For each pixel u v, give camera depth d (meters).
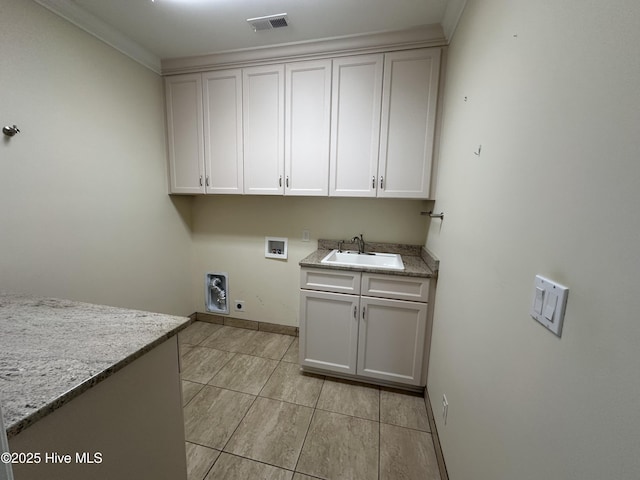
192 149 2.29
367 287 1.82
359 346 1.89
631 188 0.39
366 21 1.67
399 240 2.30
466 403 1.05
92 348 0.75
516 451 0.68
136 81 2.03
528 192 0.69
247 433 1.51
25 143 1.40
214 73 2.14
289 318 2.62
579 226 0.50
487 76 1.00
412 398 1.81
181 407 0.98
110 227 1.89
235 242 2.66
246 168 2.19
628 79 0.41
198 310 2.85
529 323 0.65
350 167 1.98
